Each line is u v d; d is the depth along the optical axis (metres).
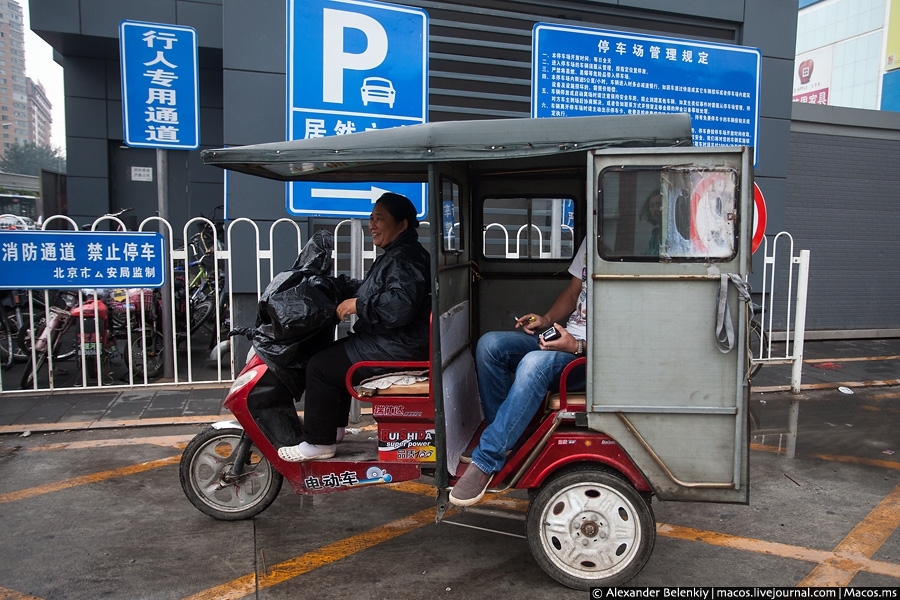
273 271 6.82
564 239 4.30
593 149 2.81
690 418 2.87
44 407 5.78
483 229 4.23
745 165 2.72
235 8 6.53
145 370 6.30
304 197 5.34
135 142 5.94
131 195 10.29
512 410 3.06
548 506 3.04
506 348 3.40
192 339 8.41
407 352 3.42
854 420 5.86
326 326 3.58
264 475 3.79
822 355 8.48
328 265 3.76
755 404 6.34
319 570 3.27
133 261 6.07
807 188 9.32
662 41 6.34
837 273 9.59
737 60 6.57
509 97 7.51
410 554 3.44
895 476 4.56
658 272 2.81
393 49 5.32
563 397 3.03
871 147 9.51
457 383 3.54
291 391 3.59
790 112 8.24
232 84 6.59
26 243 5.80
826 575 3.23
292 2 5.11
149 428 5.38
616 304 2.85
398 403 3.32
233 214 6.68
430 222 3.00
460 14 7.34
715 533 3.68
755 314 7.67
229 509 3.79
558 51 6.14
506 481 3.15
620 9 7.68
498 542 3.58
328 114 5.25
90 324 6.24
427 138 2.92
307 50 5.17
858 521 3.84
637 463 2.92
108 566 3.29
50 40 8.91
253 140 6.66
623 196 2.81
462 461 3.37
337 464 3.45
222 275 7.75
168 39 5.89
